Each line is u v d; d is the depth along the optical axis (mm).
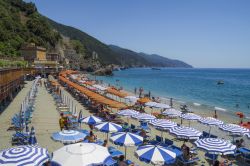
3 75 27141
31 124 24859
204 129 27500
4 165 9281
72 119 24688
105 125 17297
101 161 9742
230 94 72062
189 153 16812
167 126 19062
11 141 18984
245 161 18047
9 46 92812
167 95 67125
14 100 38188
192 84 110062
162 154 12086
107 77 155000
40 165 9578
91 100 36562
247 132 19281
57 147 18719
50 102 38719
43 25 146750
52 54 125062
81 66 174875
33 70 82188
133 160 17125
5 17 117062
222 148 13906
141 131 21453
